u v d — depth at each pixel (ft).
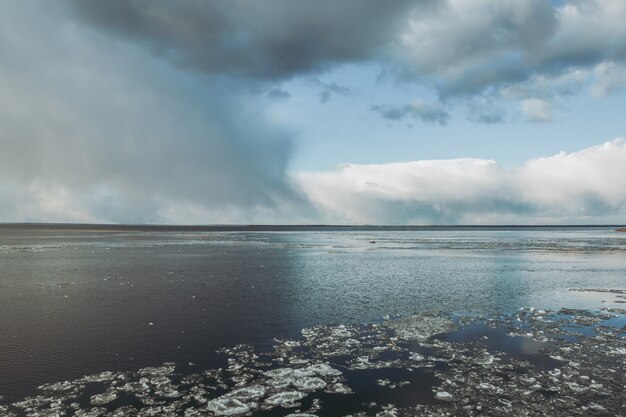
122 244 243.60
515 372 41.50
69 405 34.09
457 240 332.60
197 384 38.29
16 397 35.40
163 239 318.04
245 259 150.10
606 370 41.86
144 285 89.45
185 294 79.56
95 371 41.01
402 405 34.63
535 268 125.08
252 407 34.27
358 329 56.29
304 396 36.19
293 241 301.02
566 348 48.62
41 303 70.79
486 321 61.00
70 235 401.08
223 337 52.21
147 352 46.42
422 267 127.13
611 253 184.96
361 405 34.63
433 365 43.42
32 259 146.20
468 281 98.37
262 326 57.26
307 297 77.51
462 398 35.86
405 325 58.23
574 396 36.19
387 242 296.10
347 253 183.93
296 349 48.06
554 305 72.38
